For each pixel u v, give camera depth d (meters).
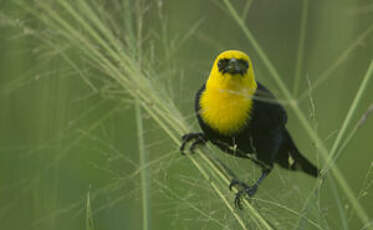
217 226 6.30
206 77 11.52
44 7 7.46
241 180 6.72
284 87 6.03
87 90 9.04
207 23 12.55
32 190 9.05
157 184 6.83
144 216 6.24
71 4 7.60
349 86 12.30
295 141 11.12
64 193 8.86
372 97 12.27
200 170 6.65
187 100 9.22
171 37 11.76
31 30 7.56
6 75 9.45
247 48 13.23
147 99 7.25
